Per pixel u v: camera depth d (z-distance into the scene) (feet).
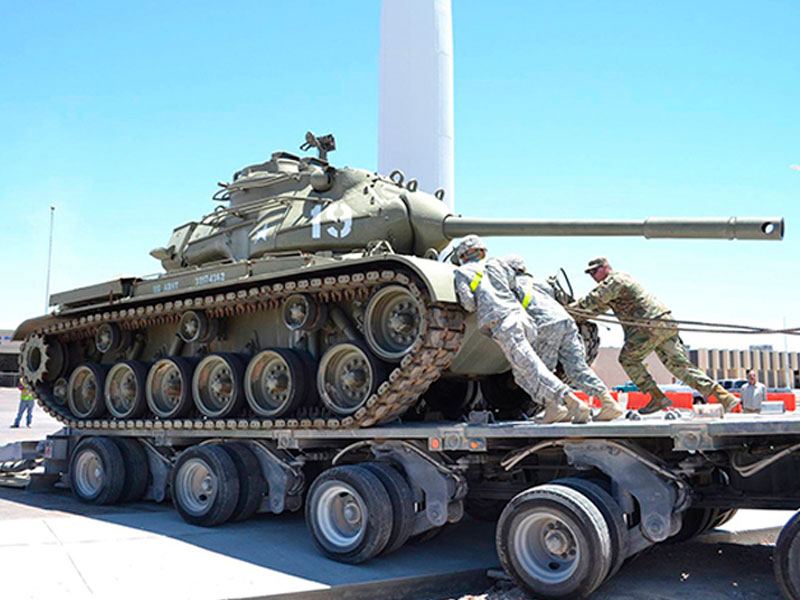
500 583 25.71
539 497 23.30
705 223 28.17
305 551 28.60
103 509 38.09
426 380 29.14
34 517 35.35
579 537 22.45
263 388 34.47
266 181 39.60
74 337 45.29
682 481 23.75
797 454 24.38
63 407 44.70
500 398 37.19
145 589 22.72
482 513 35.19
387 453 28.96
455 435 26.71
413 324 29.35
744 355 183.83
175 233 44.42
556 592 22.76
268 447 34.04
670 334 32.24
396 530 26.99
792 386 190.08
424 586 25.27
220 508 32.63
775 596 23.65
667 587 24.68
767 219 27.30
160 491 39.27
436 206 35.78
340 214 35.91
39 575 23.63
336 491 27.73
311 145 40.52
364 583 24.22
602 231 30.55
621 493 23.95
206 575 24.57
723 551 30.09
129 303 39.58
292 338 34.91
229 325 37.91
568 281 33.65
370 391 29.73
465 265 28.48
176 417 37.27
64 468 43.70
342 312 32.58
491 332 27.53
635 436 23.61
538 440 27.02
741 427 21.76
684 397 59.47
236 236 39.81
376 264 29.86
